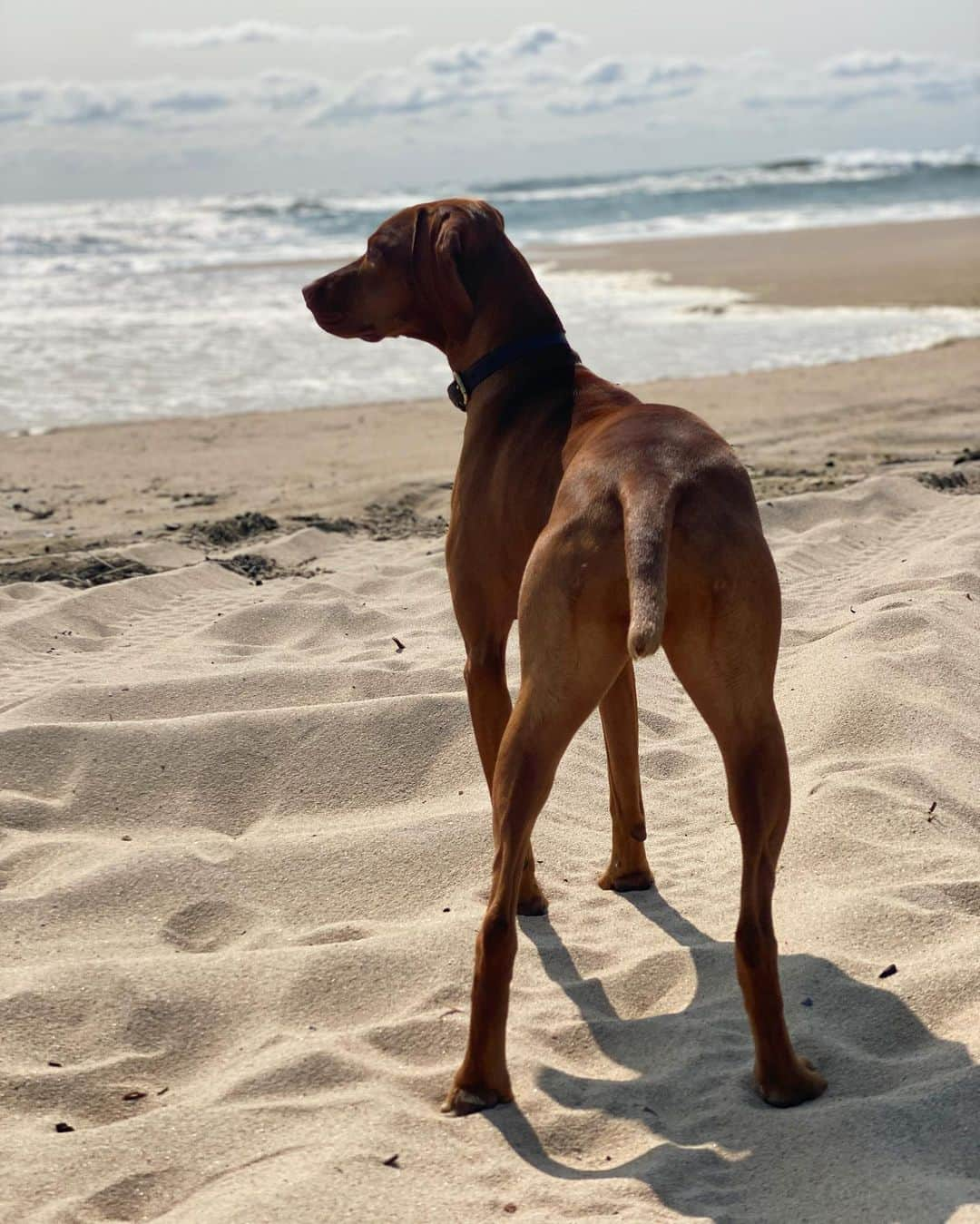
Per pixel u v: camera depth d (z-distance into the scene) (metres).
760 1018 1.59
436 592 3.27
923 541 3.53
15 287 11.19
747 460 4.47
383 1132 1.54
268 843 2.12
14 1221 1.46
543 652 1.61
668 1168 1.50
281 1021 1.76
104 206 28.06
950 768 2.27
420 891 2.04
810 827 2.11
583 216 20.19
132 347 7.65
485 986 1.59
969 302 8.58
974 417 5.05
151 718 2.53
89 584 3.42
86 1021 1.76
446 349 2.02
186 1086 1.68
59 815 2.25
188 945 1.95
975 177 26.14
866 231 14.70
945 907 1.91
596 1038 1.72
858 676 2.50
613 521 1.59
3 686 2.73
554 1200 1.46
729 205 21.45
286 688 2.61
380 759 2.35
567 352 1.92
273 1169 1.49
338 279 2.04
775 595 1.61
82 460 4.88
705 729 2.55
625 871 2.04
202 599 3.31
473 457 1.90
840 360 6.57
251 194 31.66
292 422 5.48
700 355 6.87
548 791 1.62
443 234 1.92
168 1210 1.48
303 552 3.71
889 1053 1.67
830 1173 1.48
